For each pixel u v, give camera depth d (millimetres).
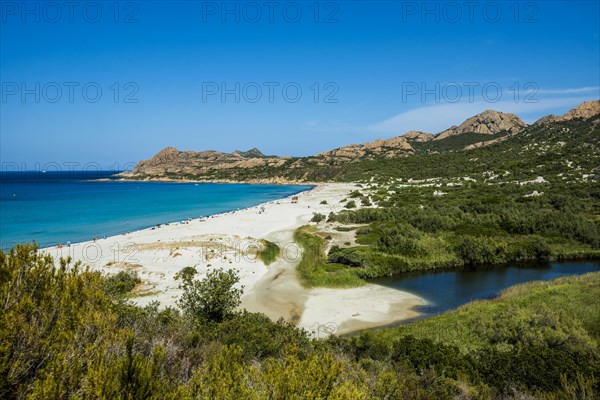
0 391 4391
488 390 11602
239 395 5266
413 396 9812
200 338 9211
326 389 5488
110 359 4996
